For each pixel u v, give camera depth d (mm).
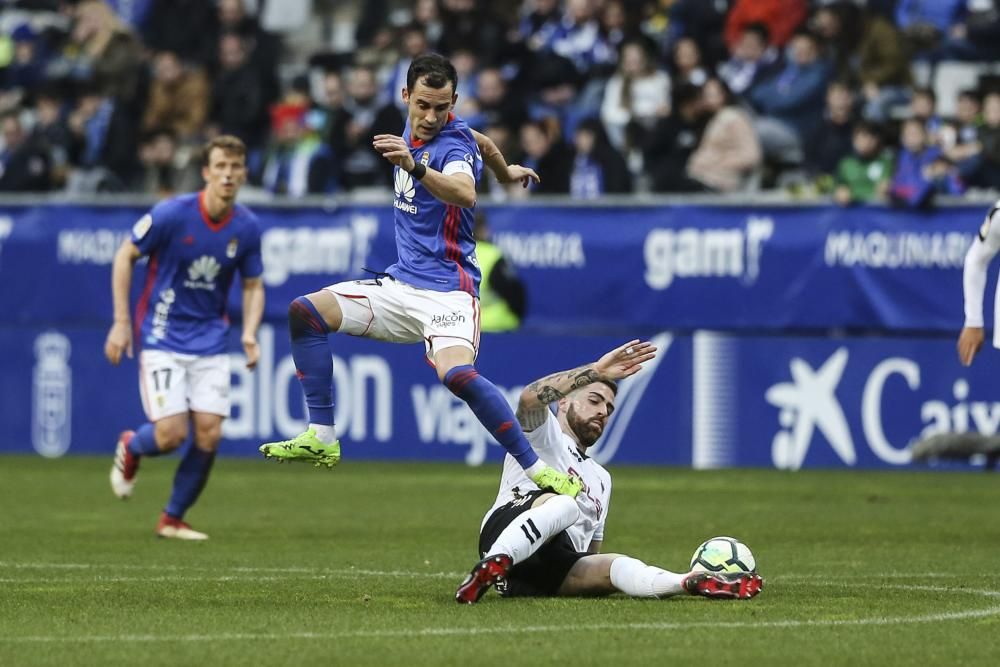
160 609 23938
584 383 25156
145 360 36875
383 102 71562
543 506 23922
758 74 65750
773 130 64375
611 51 69250
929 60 68062
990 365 52719
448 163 26109
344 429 58562
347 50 77312
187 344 36875
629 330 55406
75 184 71750
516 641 20562
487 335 55969
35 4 85375
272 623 22328
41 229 60438
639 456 56000
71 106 75250
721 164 62406
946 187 57625
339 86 67875
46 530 38250
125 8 81750
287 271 57438
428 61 26078
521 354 55875
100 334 60281
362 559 31875
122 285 37188
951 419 53219
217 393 36938
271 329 58156
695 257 54656
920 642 20578
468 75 68188
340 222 56750
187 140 72938
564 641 20547
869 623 22188
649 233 55031
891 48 64500
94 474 54438
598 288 55406
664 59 68938
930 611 23500
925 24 68062
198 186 70625
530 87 68688
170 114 73312
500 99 65688
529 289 55938
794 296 53969
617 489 48375
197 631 21641
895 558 31969
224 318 37406
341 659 19266
